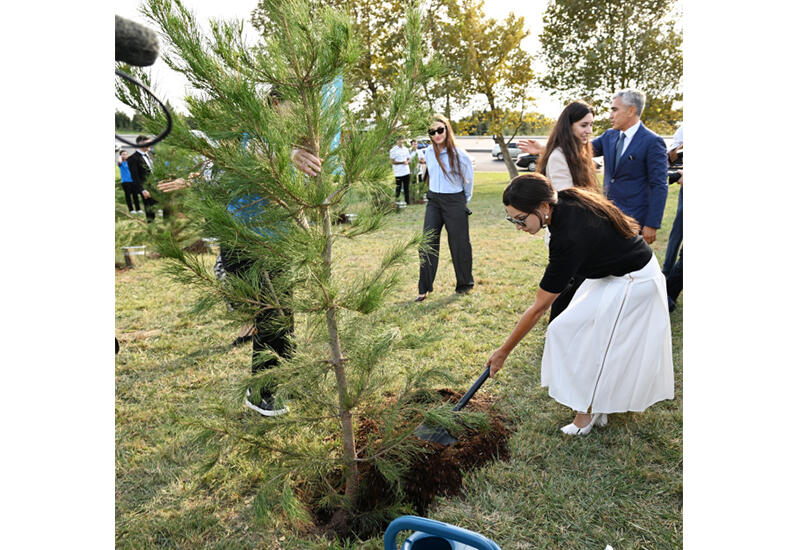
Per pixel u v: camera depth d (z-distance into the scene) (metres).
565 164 3.15
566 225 2.23
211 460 2.04
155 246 1.76
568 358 2.53
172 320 4.48
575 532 2.01
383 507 2.14
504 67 11.57
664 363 2.54
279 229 1.80
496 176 17.91
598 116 10.73
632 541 1.96
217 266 2.55
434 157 4.68
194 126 1.67
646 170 3.53
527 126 12.43
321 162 1.82
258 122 1.57
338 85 1.83
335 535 2.05
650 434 2.58
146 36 1.07
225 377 3.38
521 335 2.44
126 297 5.09
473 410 2.79
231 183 1.70
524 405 2.90
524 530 2.02
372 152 1.79
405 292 5.07
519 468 2.37
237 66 1.61
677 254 4.24
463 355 3.55
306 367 1.99
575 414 2.80
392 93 1.87
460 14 10.98
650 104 10.57
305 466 2.05
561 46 10.95
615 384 2.46
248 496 2.28
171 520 2.12
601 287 2.50
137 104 1.59
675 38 10.03
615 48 10.34
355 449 2.36
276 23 1.66
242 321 1.91
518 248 6.75
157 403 3.06
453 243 4.90
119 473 2.42
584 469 2.35
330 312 1.94
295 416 2.09
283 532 2.07
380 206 1.95
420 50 1.83
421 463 2.27
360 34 1.75
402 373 3.08
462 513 2.11
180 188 1.79
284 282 1.78
